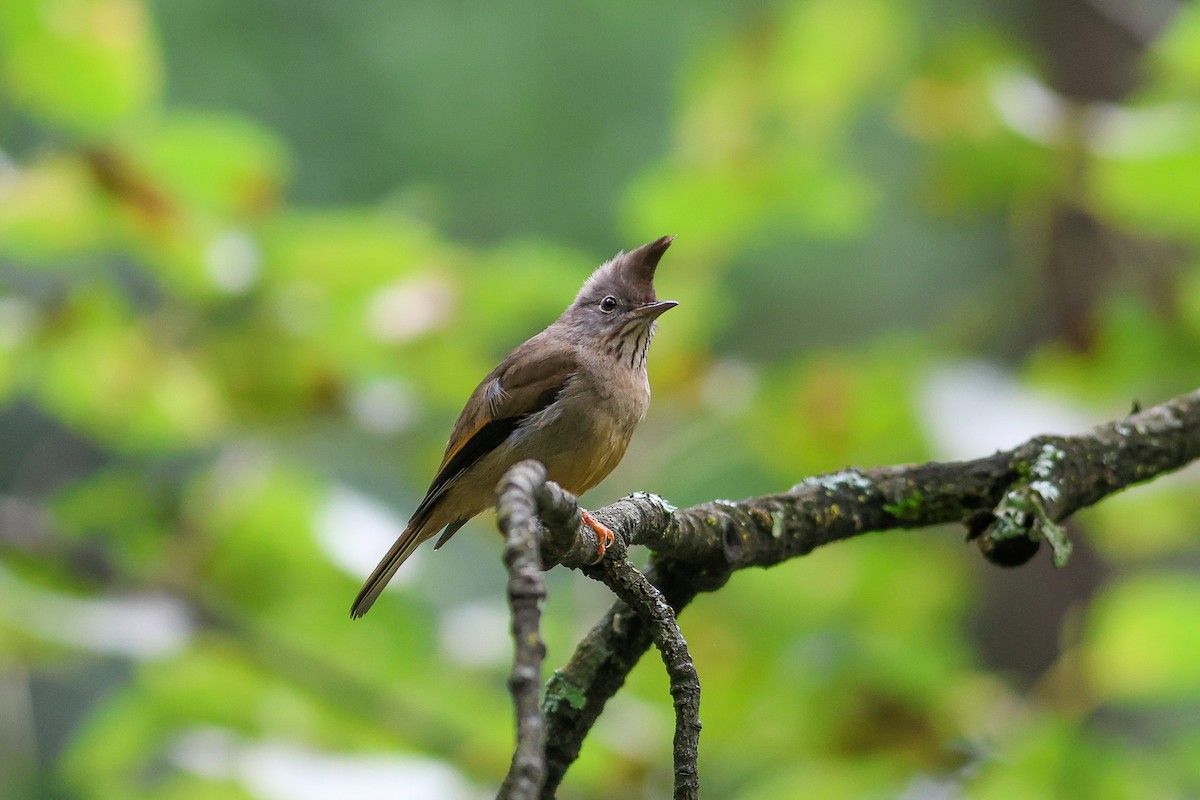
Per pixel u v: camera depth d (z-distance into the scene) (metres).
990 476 6.96
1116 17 13.55
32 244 10.38
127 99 9.79
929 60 10.84
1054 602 15.91
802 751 10.19
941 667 10.38
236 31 15.45
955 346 11.45
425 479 11.71
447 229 15.62
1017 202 11.02
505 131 15.94
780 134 11.49
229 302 10.41
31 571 10.31
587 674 6.65
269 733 10.27
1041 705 10.21
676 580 6.71
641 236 11.84
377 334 10.21
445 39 15.97
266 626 10.74
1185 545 11.31
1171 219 10.29
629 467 11.54
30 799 15.14
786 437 10.87
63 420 11.20
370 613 10.59
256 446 11.02
